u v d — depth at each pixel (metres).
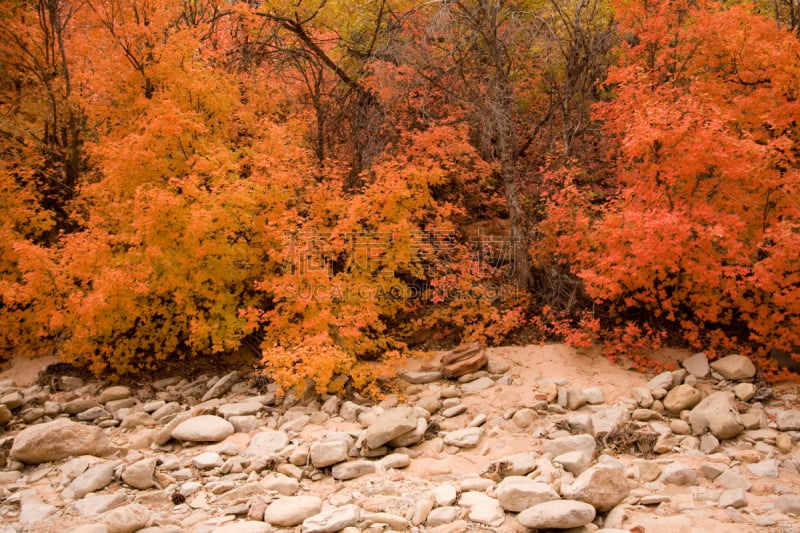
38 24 8.89
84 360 6.90
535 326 7.23
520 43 8.66
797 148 6.61
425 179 7.03
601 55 8.69
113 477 4.40
